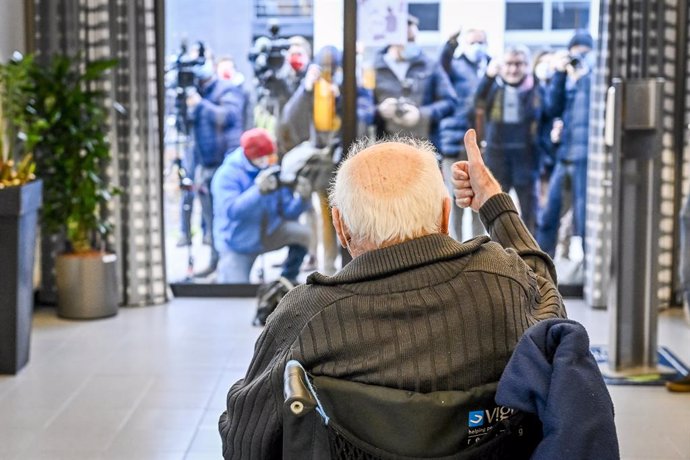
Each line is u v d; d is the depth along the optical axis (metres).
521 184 6.12
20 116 4.90
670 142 5.74
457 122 6.09
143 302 5.95
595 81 5.77
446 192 1.67
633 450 3.55
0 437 3.66
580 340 1.40
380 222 1.59
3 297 4.46
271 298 5.46
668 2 5.64
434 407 1.47
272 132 6.10
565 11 5.96
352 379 1.54
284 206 6.17
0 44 5.34
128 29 5.73
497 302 1.56
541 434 1.53
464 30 6.02
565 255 6.15
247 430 1.63
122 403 4.08
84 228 5.58
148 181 5.87
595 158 5.80
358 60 6.05
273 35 6.03
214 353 4.88
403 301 1.55
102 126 5.74
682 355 4.78
